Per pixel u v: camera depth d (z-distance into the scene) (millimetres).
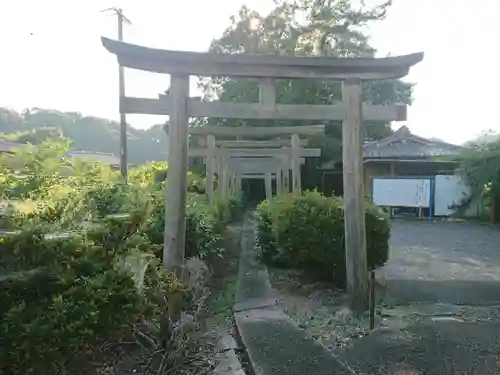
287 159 15398
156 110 5055
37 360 2381
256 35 22734
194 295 4387
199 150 12453
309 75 5164
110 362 3070
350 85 5234
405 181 19047
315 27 22266
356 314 5168
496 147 16984
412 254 10203
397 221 17875
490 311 5391
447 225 16719
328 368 3668
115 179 7938
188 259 5832
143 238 3639
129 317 2867
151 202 5289
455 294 6305
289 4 22641
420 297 6113
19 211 2949
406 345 4215
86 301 2559
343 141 5305
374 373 3596
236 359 4023
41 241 2574
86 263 2738
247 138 14453
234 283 6848
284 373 3572
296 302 5828
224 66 5051
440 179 18719
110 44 4801
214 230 7832
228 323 5059
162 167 15031
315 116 5250
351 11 22281
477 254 10234
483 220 18047
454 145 22516
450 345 4207
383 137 27062
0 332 2318
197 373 3449
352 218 5258
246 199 24797
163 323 3357
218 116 5133
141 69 4961
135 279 3002
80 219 3209
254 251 9523
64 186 5016
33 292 2494
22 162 5551
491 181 17344
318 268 6703
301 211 6418
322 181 24281
